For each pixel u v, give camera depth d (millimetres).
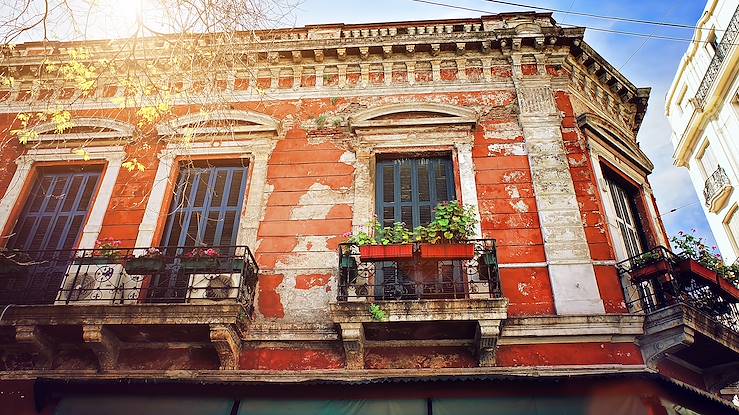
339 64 11484
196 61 10617
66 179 10695
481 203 9500
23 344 8180
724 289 8492
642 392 6855
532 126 10375
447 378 7004
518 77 11094
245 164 10594
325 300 8602
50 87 11734
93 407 7121
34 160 10688
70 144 10852
